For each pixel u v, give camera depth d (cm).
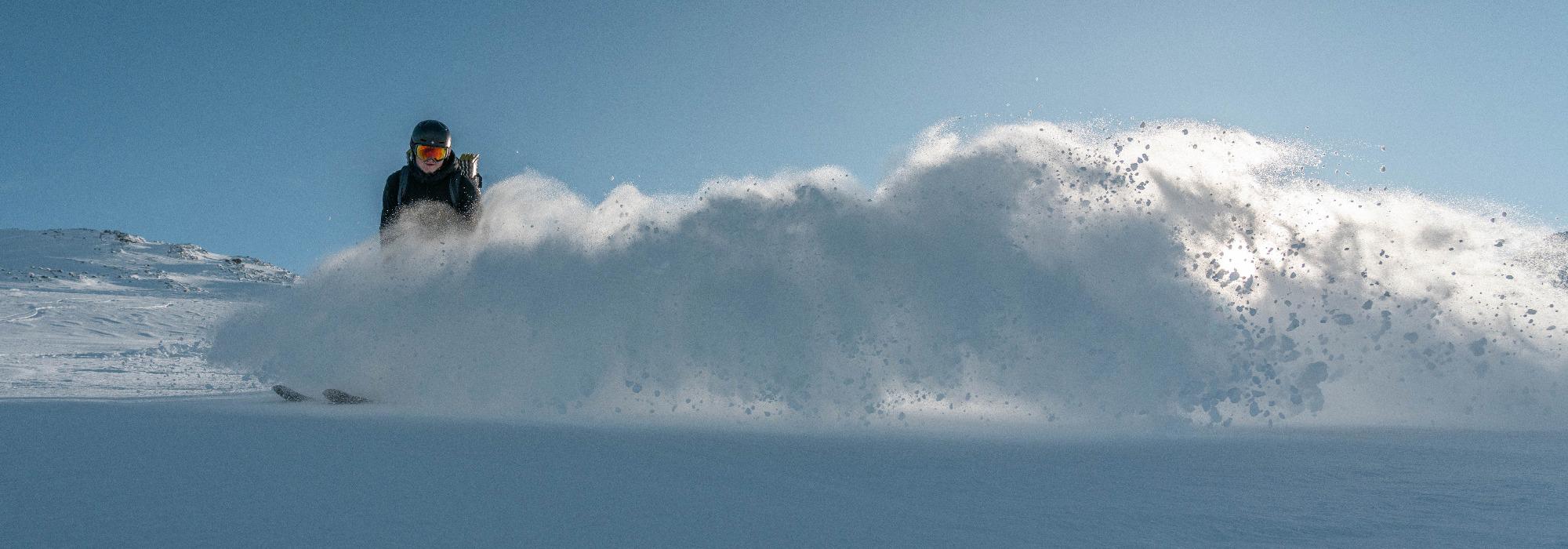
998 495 195
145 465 207
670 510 172
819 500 185
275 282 6200
